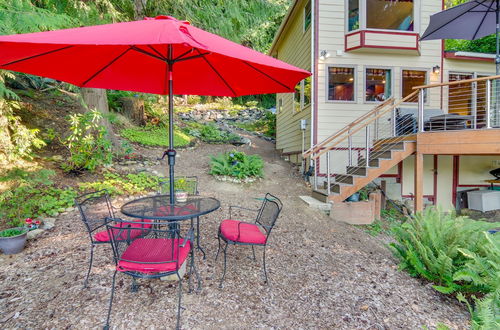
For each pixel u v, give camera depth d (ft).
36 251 10.34
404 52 24.98
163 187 14.75
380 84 25.88
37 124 21.80
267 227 9.32
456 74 27.30
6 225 11.87
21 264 9.45
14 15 11.27
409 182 25.76
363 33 23.80
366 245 14.64
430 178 26.05
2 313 7.06
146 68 10.49
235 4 23.84
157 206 9.18
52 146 20.47
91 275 8.86
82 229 12.26
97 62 9.07
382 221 20.31
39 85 25.40
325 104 25.20
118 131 29.63
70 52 7.91
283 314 7.70
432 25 17.15
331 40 25.07
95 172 18.63
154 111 38.09
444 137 17.04
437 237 10.58
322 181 24.61
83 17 17.44
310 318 7.63
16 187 12.95
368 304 8.52
